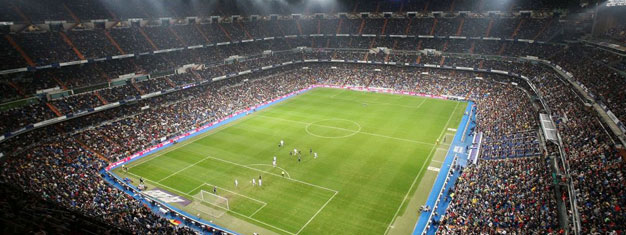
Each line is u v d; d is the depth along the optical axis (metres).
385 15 114.62
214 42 93.38
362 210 40.88
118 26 80.31
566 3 90.44
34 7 68.12
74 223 21.17
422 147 58.97
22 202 23.20
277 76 104.19
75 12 72.69
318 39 117.75
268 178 48.75
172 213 40.38
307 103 87.38
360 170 50.81
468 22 103.06
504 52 94.31
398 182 47.19
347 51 113.06
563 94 60.94
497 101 76.25
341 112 79.62
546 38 89.12
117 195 41.53
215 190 45.28
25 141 53.22
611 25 72.31
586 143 40.84
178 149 59.25
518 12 96.50
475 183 41.84
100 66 72.38
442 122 71.75
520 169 42.53
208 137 64.62
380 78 103.31
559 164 41.28
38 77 63.16
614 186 30.98
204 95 82.38
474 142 59.34
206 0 99.81
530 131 56.41
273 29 112.00
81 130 59.62
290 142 61.81
